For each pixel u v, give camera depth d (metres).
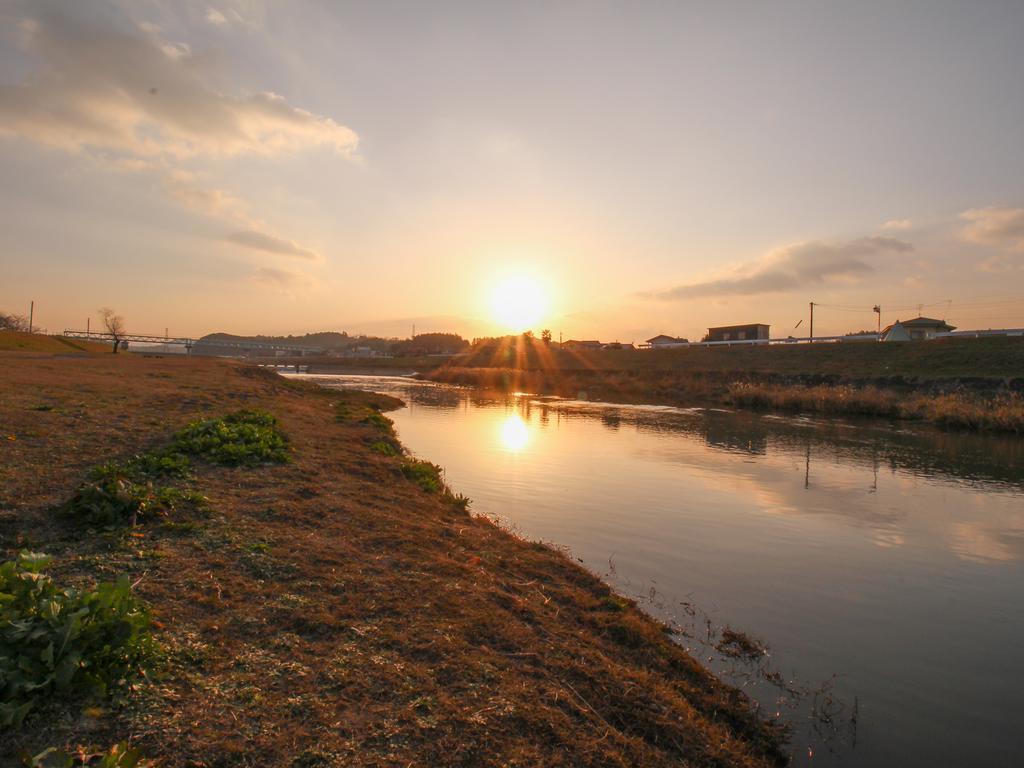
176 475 9.27
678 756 4.62
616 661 5.94
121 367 31.88
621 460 18.92
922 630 7.88
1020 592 9.27
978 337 51.69
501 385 62.44
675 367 70.19
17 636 3.98
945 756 5.32
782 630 7.64
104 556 6.13
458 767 3.85
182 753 3.56
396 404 37.78
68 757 3.29
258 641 5.01
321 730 3.99
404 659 5.06
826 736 5.50
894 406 33.84
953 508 14.12
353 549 7.52
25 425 11.23
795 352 63.12
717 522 12.27
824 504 14.16
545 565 8.56
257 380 34.47
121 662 4.23
